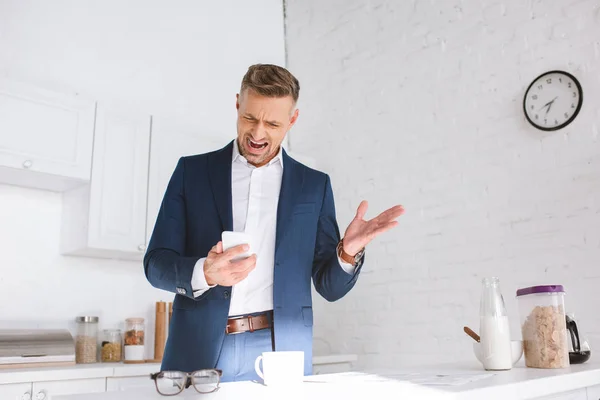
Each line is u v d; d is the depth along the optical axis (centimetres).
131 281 315
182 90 358
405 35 354
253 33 406
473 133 313
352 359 338
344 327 354
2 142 248
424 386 108
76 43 315
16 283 276
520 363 182
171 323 150
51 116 266
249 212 159
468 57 321
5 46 288
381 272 341
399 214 142
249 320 146
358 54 379
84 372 237
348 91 380
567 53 283
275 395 100
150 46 347
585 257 265
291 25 425
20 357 244
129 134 293
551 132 283
